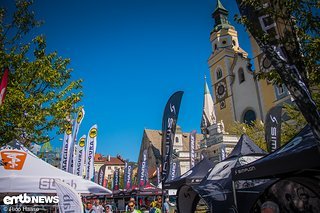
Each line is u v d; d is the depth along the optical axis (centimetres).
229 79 5253
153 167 6869
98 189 775
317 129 317
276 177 543
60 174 734
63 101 1184
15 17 972
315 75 526
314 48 523
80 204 681
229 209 757
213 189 831
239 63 5097
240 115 4862
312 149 379
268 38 391
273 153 509
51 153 3138
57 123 1188
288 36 399
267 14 427
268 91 4284
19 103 990
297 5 477
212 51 5944
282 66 361
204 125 6084
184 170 5416
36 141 1162
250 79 4753
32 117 1039
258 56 4372
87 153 2377
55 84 1188
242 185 781
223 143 4522
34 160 729
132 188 3045
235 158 959
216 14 6209
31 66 1099
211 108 6388
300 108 333
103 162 9394
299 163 397
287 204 529
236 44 5816
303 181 461
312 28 500
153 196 2673
